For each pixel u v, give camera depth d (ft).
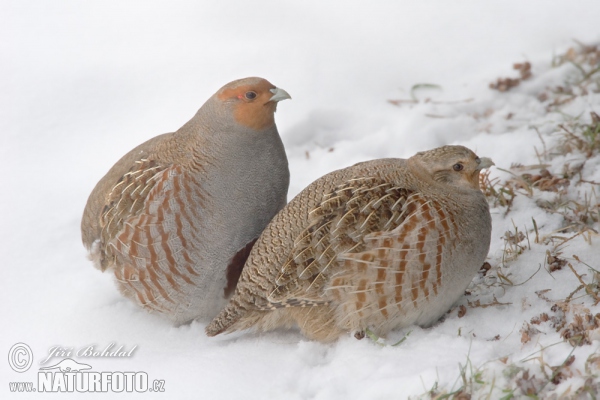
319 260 25.86
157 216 28.48
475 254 26.53
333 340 27.32
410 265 25.32
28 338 30.30
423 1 54.08
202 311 30.25
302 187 38.45
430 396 22.95
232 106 28.73
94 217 30.91
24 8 56.90
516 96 43.11
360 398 23.75
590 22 48.88
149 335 30.04
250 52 49.62
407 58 48.32
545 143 37.86
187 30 52.90
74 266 34.78
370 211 25.82
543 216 32.50
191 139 29.27
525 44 48.24
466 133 40.91
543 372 22.98
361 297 25.68
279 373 26.02
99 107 45.98
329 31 51.42
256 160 29.40
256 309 27.22
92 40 52.60
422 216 25.50
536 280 28.55
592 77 43.11
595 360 22.67
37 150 43.01
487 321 27.12
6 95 47.37
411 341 26.37
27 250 35.96
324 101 44.80
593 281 27.73
